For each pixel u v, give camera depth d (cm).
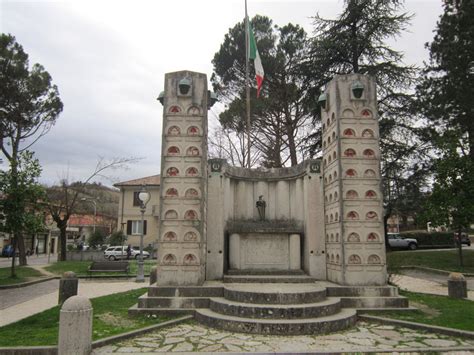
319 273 1238
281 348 704
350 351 677
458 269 2102
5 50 2564
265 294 913
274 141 2839
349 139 1145
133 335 783
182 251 1078
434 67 2603
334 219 1176
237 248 1270
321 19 2500
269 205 1442
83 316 650
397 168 2497
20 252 2769
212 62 2873
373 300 1012
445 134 2312
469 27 2427
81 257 3588
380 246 1100
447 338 777
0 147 2594
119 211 4397
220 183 1261
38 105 2719
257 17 2806
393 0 2381
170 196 1109
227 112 2798
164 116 1149
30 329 841
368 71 2423
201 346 717
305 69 2517
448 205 2045
